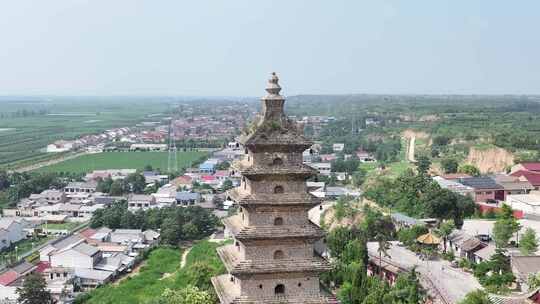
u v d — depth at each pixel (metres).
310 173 71.94
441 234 178.00
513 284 139.12
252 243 71.31
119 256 187.75
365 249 151.75
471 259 164.88
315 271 71.88
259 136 71.38
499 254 148.00
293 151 72.44
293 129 72.50
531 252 157.25
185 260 190.50
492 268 146.75
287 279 72.00
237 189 77.50
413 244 175.25
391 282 150.50
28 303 146.12
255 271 70.44
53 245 191.75
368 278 130.50
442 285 142.62
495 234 166.88
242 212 76.06
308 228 72.12
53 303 150.12
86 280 170.12
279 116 72.62
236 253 75.38
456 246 173.50
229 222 77.88
